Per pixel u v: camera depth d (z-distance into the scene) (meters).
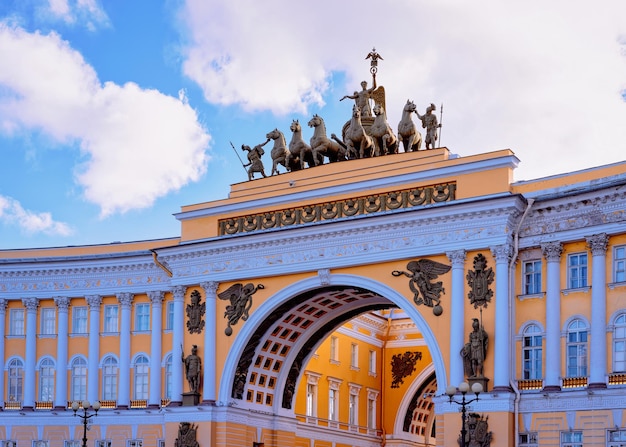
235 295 59.94
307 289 57.56
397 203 54.72
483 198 51.31
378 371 80.12
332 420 73.56
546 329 50.06
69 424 64.62
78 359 65.62
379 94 62.09
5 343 66.81
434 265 53.19
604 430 47.28
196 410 59.34
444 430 51.12
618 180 47.84
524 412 49.81
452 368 51.53
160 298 63.81
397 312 80.50
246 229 59.94
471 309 51.72
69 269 65.88
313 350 65.94
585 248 49.84
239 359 59.66
